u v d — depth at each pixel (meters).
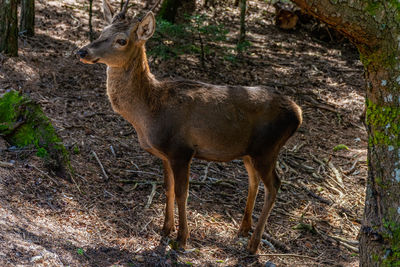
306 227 6.23
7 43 8.88
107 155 6.90
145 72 5.09
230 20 14.59
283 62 12.17
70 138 6.99
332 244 6.02
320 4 2.99
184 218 5.25
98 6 13.73
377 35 3.12
